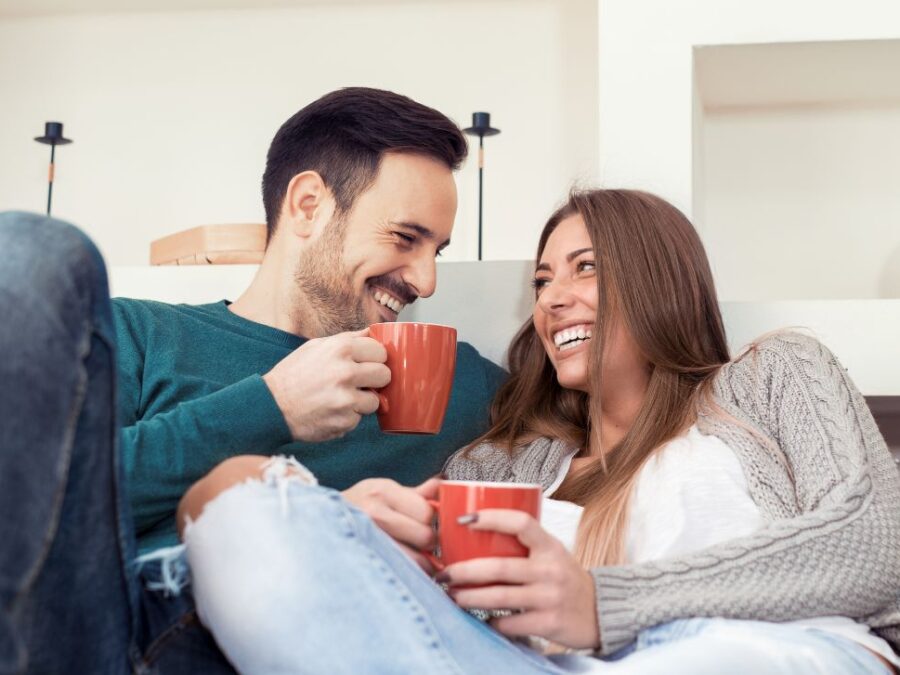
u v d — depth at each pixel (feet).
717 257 7.82
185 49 10.21
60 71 10.38
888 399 6.17
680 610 3.45
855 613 3.77
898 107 7.70
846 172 7.73
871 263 7.66
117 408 2.67
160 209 10.10
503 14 9.80
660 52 6.50
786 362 4.73
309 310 5.42
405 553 3.16
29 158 10.33
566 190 9.54
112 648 2.71
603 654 3.41
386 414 4.22
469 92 9.77
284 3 10.03
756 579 3.63
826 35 6.41
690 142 6.43
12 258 2.45
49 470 2.33
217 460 4.12
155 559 2.96
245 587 2.78
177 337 5.14
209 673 2.99
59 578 2.52
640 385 5.20
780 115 7.82
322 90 9.97
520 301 6.06
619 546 4.33
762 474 4.36
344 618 2.77
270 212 5.71
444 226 5.43
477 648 2.94
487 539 3.11
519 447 5.41
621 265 5.09
